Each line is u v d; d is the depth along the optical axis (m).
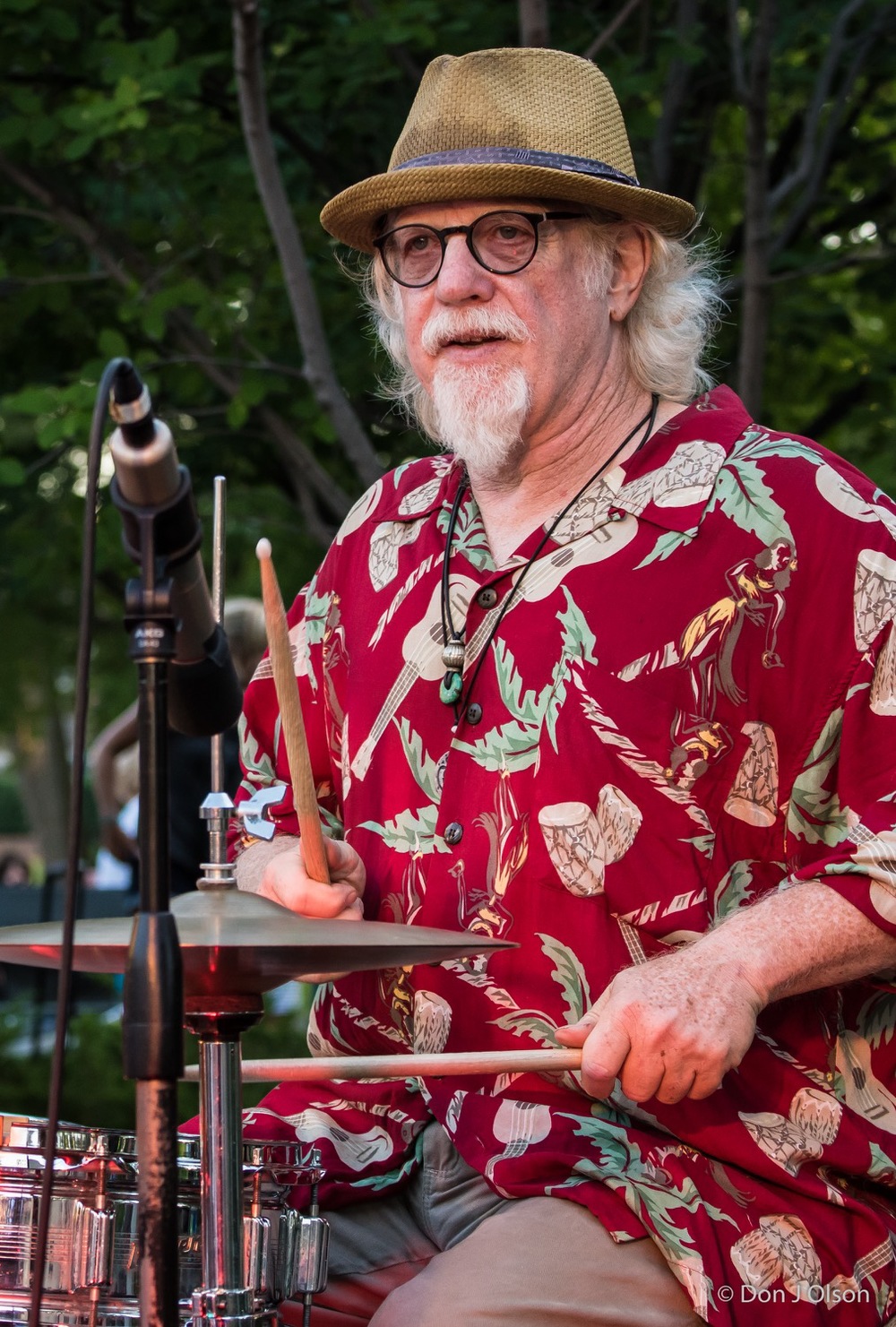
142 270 5.73
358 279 3.61
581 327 2.94
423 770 2.87
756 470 2.80
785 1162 2.54
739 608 2.71
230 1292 2.18
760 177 5.06
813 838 2.71
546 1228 2.49
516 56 3.01
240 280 5.62
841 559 2.71
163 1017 1.93
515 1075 2.68
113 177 5.62
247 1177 2.36
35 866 31.94
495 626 2.84
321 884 2.69
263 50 5.65
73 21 5.48
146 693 1.97
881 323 7.23
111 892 12.73
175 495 2.01
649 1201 2.48
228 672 2.25
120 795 8.42
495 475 3.00
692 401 3.06
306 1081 2.95
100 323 6.05
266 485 6.64
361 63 5.45
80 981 10.99
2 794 40.25
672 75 5.54
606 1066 2.36
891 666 2.66
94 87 5.74
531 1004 2.68
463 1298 2.44
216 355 5.79
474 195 2.88
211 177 5.54
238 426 5.48
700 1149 2.56
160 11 5.70
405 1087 2.86
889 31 5.75
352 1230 2.77
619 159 3.06
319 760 3.15
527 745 2.75
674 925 2.64
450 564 2.97
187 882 6.76
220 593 2.32
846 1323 2.47
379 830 2.89
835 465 2.83
